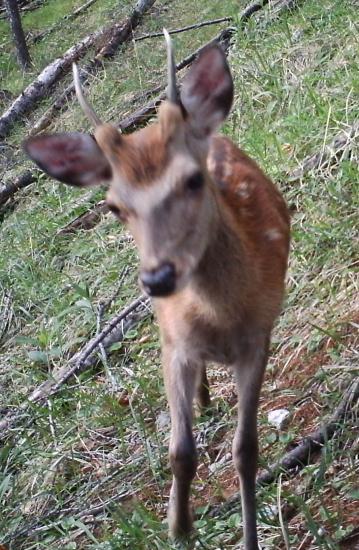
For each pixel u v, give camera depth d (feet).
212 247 12.91
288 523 14.23
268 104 25.48
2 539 16.40
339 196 20.24
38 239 27.25
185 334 13.67
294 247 19.94
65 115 40.32
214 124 12.96
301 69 26.02
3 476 18.19
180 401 13.91
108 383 19.79
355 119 22.09
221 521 14.65
